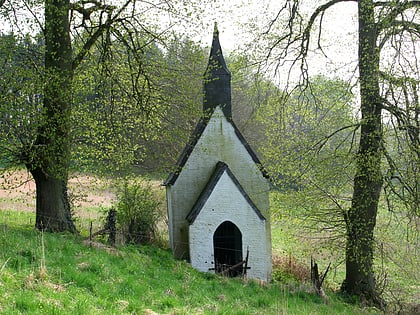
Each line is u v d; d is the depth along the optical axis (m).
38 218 17.91
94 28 19.16
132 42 18.30
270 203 21.81
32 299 9.32
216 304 13.15
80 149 18.84
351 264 20.48
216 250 22.34
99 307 10.35
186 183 22.72
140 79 19.61
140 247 19.61
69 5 17.84
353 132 19.34
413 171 17.20
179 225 22.44
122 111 20.27
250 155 23.42
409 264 19.19
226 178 21.66
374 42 18.42
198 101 19.91
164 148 24.56
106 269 13.29
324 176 18.56
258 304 14.91
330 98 20.83
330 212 19.53
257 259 21.86
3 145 15.95
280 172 19.73
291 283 19.27
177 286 14.34
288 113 22.56
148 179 23.42
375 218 19.61
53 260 12.70
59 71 17.22
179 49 18.73
